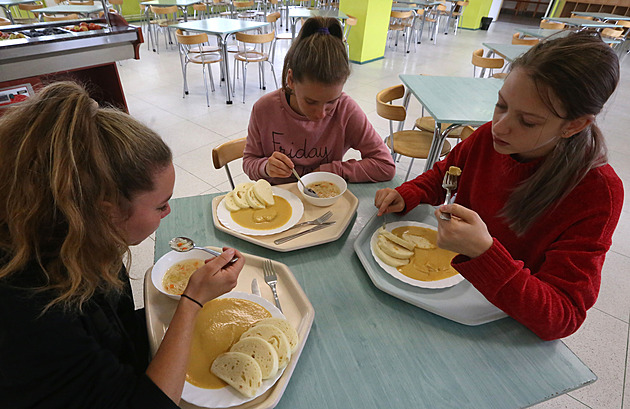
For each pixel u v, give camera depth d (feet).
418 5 26.94
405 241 3.10
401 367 2.21
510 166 3.00
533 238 2.87
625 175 9.94
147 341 2.36
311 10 18.75
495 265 2.28
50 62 8.44
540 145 2.39
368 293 2.74
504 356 2.31
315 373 2.15
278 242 3.16
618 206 2.38
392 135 7.76
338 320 2.51
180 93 14.39
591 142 2.37
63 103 1.40
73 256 1.46
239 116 12.52
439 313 2.55
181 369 1.81
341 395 2.04
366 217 3.63
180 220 3.44
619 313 5.86
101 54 9.34
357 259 3.08
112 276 1.72
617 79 2.09
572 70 2.00
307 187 3.95
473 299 2.69
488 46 11.94
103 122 1.49
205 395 1.93
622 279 6.52
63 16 19.02
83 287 1.57
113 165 1.46
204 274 2.10
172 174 1.76
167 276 2.66
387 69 19.01
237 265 2.23
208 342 2.21
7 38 8.52
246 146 4.90
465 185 3.66
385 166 4.32
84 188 1.40
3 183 1.37
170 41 21.84
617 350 5.28
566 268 2.38
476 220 2.32
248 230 3.27
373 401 2.02
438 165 3.99
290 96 4.35
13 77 7.97
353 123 4.65
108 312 1.93
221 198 3.74
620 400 4.66
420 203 3.83
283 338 2.16
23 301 1.41
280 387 2.00
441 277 2.84
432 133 8.68
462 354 2.31
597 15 23.65
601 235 2.34
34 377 1.45
